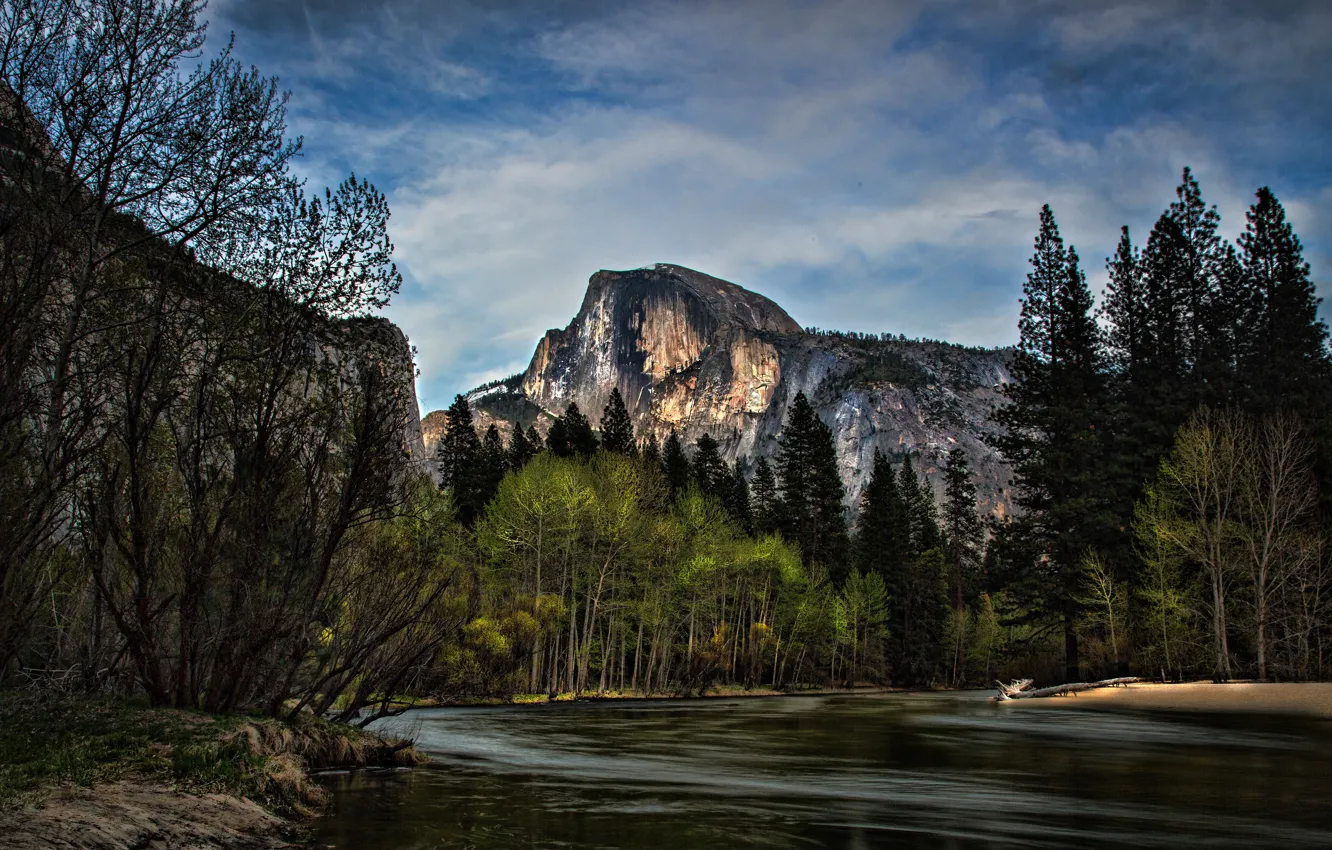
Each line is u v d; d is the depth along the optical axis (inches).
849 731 1232.8
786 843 484.1
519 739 1093.8
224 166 650.8
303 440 707.4
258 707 729.0
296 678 801.6
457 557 1847.9
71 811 401.4
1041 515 2303.2
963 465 4640.8
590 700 2116.1
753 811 585.0
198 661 693.3
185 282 657.0
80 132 599.2
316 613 754.8
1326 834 516.1
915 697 2496.3
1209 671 1956.2
